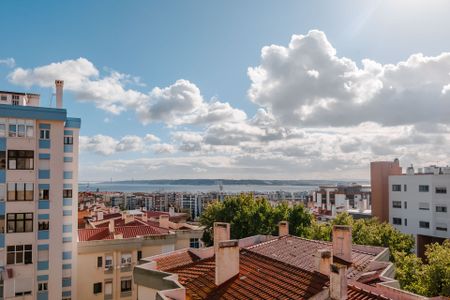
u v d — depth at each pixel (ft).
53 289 125.18
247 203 171.94
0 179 119.55
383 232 149.59
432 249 115.03
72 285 131.64
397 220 253.44
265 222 164.25
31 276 121.29
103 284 138.31
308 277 58.75
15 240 120.16
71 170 135.13
